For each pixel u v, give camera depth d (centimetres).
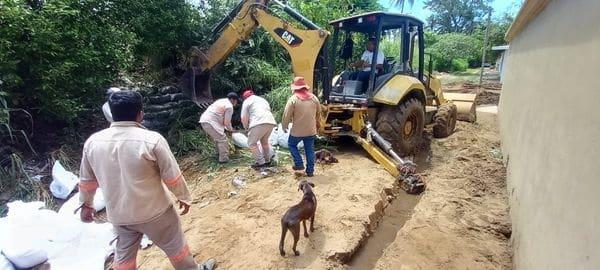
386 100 541
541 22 436
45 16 440
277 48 905
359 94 584
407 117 572
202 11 770
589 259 170
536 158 321
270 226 358
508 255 347
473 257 340
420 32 628
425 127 712
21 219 303
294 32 556
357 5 1238
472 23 4066
